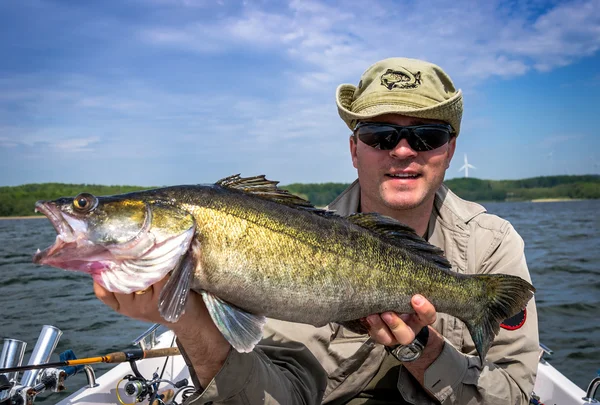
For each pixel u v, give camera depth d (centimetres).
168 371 84
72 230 41
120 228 41
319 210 48
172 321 40
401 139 59
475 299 52
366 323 49
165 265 42
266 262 44
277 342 56
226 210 44
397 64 62
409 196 60
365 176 63
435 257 51
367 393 61
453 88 66
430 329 53
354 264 47
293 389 53
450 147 65
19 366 57
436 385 53
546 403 78
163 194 43
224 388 45
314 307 46
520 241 65
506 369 58
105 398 70
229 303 44
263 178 47
